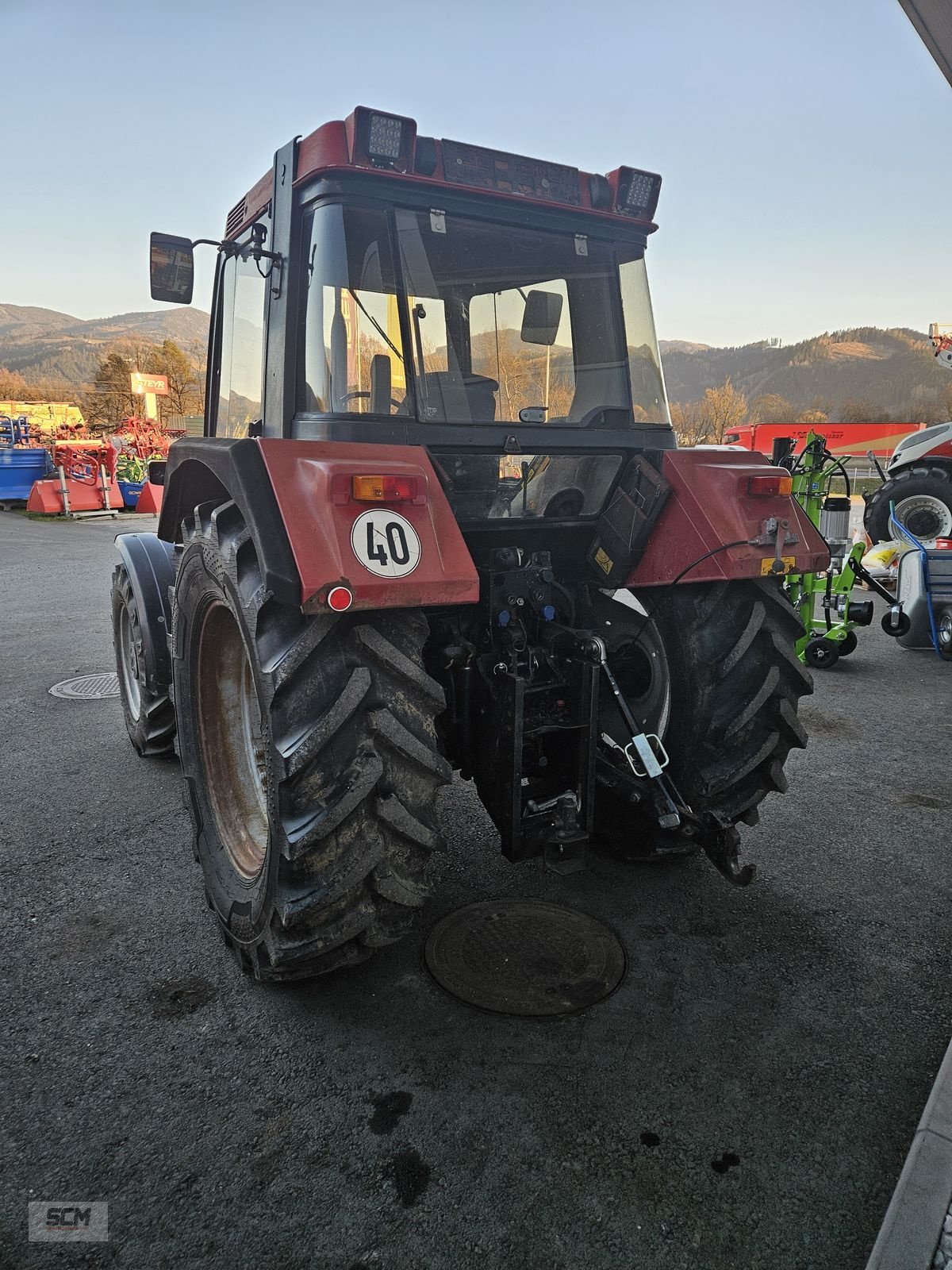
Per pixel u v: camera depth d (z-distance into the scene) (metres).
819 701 5.19
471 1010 2.35
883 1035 2.25
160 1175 1.81
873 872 3.12
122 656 4.44
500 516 2.69
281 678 2.01
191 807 2.87
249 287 2.79
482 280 2.51
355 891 2.14
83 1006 2.38
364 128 2.21
